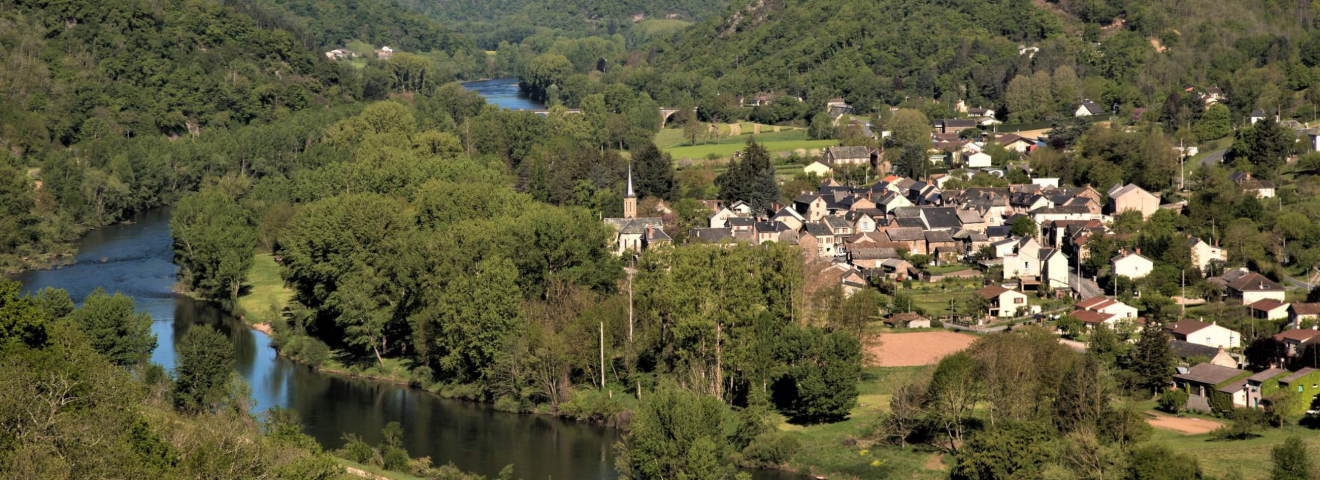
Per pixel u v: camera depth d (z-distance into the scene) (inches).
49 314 6604.3
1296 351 7180.1
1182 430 6092.5
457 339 7342.5
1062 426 5890.8
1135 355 6830.7
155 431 4475.9
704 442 5408.5
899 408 6136.8
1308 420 6151.6
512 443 6441.9
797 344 6678.2
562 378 7135.8
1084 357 6614.2
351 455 5831.7
